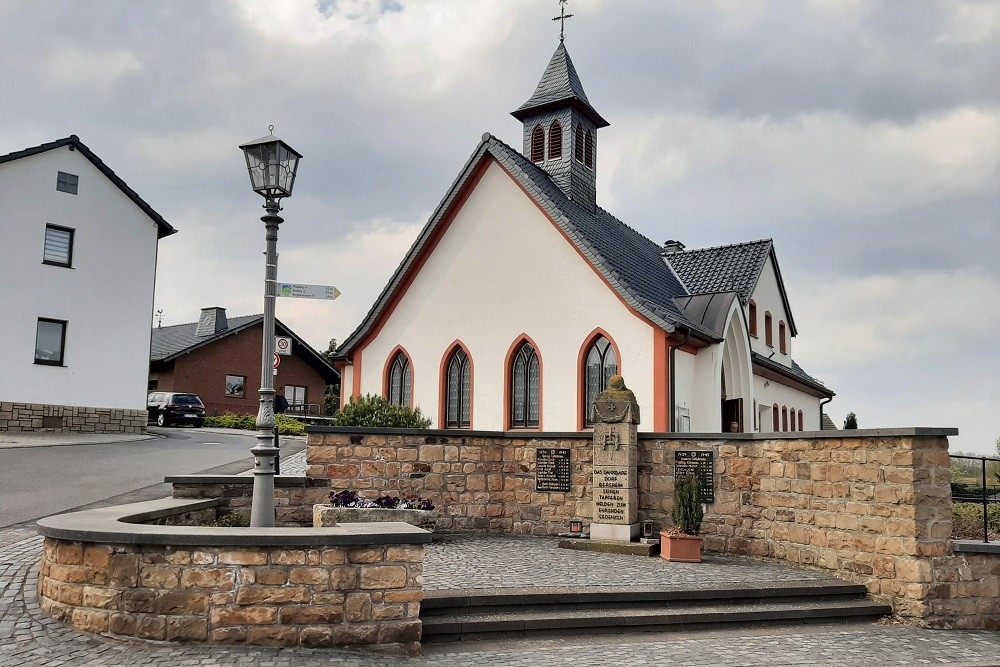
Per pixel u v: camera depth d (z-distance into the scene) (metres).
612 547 14.15
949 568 11.26
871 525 11.79
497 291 23.61
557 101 26.47
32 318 31.02
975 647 10.04
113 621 8.33
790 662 9.02
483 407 23.39
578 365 21.95
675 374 21.27
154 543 8.31
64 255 32.25
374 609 8.68
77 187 32.50
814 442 12.88
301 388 53.44
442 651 9.10
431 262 25.00
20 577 9.67
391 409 17.73
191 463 22.27
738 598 11.16
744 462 14.18
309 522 14.99
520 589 10.63
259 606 8.38
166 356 46.66
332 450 15.24
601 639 9.89
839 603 11.43
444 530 15.67
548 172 26.88
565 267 22.53
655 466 14.99
